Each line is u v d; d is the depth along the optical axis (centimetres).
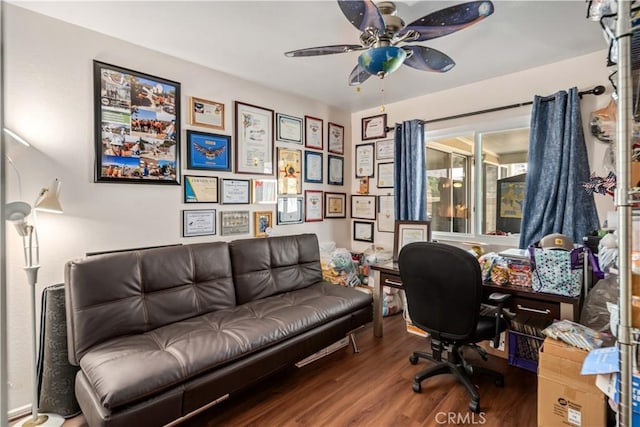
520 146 288
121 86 221
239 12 188
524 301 200
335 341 235
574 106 238
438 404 190
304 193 352
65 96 199
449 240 328
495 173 303
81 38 204
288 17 193
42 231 192
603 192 188
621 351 86
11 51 180
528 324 224
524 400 194
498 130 295
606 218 226
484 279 218
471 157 315
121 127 222
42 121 191
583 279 199
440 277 189
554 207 249
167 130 245
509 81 280
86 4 180
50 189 176
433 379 217
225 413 183
